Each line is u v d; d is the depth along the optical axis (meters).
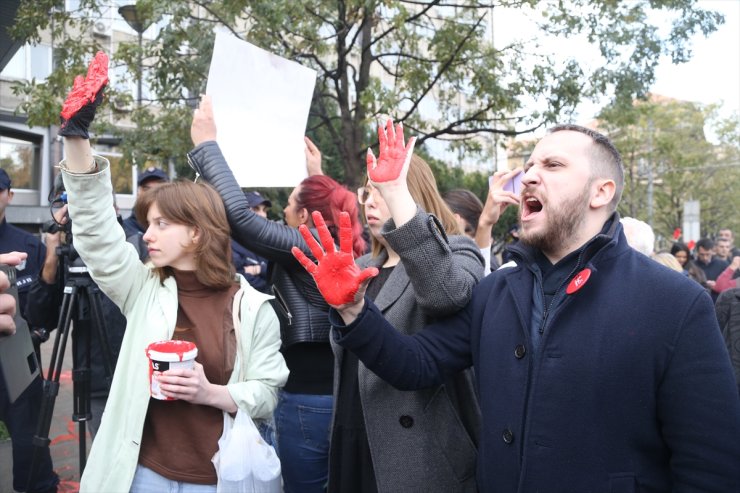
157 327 1.93
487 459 1.60
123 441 1.84
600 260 1.54
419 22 8.55
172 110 7.93
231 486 1.79
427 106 10.23
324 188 2.81
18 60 17.19
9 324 1.44
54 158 18.56
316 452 2.52
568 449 1.43
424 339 1.83
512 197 2.73
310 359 2.52
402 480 1.89
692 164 27.94
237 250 4.12
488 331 1.69
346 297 1.61
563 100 8.02
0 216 3.62
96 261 1.91
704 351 1.41
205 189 2.06
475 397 2.02
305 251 2.39
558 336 1.50
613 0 7.65
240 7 6.54
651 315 1.44
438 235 1.75
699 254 9.01
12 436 3.23
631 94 7.98
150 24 6.81
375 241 2.33
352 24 7.56
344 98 8.27
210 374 1.95
